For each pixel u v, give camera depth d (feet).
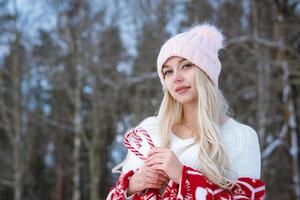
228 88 39.73
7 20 59.62
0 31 59.77
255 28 40.04
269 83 36.76
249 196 5.67
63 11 54.85
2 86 58.59
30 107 62.49
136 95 49.39
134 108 48.19
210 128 6.01
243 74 38.37
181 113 6.69
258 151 6.21
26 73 60.03
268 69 37.42
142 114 45.37
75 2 54.70
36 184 71.51
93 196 49.96
